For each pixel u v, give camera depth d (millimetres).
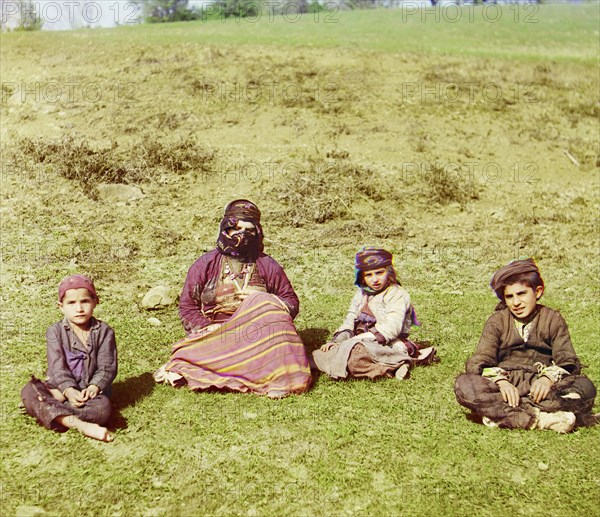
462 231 11359
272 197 11828
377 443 4988
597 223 11875
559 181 13836
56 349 5168
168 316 7715
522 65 19656
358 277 6309
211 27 22906
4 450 4848
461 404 5289
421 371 6227
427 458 4809
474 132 15422
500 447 4938
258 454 4840
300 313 7887
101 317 7578
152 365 6352
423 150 14273
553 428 5129
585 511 4266
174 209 11305
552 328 5242
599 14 27469
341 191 12109
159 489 4453
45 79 16500
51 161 12422
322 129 14773
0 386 5820
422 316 7785
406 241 10805
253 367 5738
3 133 13875
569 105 17312
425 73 18250
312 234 10836
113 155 12758
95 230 10320
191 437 5055
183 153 12914
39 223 10344
